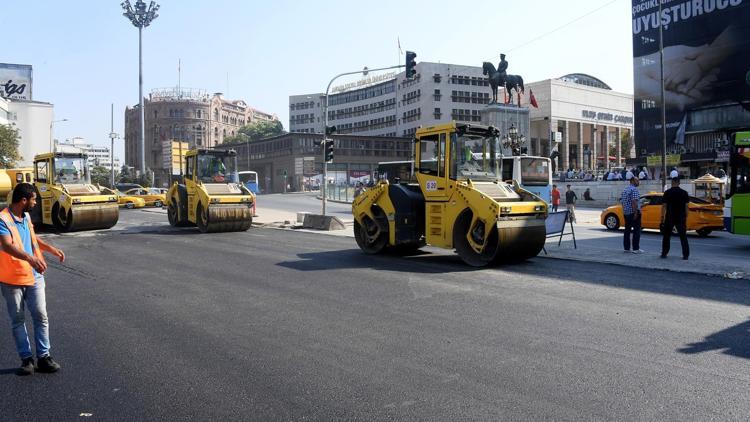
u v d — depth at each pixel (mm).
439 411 4164
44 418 4141
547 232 13406
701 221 18250
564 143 71875
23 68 88062
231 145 102688
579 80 87562
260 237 18281
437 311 7414
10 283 4988
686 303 7738
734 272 10078
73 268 11422
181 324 6824
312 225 22391
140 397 4520
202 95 125250
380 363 5277
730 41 49562
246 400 4422
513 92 75688
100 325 6824
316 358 5449
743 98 48781
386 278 10062
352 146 85500
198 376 4980
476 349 5691
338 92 112750
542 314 7176
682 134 53031
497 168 12602
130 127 131875
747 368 5047
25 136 84125
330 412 4172
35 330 5125
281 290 8969
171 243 16281
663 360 5289
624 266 11203
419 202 12844
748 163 14477
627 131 82812
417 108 89188
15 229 4977
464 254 11477
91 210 19844
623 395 4438
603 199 37938
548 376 4879
